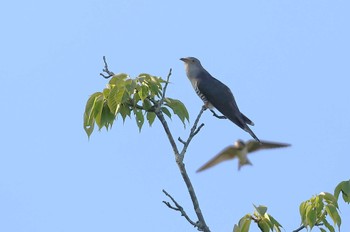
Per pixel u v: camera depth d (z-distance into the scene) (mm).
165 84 10641
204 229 9938
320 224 10406
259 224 10219
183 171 10289
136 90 10812
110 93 10359
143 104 10805
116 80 10625
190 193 10195
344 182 10633
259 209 10164
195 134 10555
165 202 9961
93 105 10516
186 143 10422
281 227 10172
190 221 9906
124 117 10648
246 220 10219
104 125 10562
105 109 10594
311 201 10430
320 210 10281
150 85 10680
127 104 10836
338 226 10273
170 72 10688
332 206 10312
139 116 10930
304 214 10297
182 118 10945
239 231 10164
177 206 9875
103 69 10773
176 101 10969
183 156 10375
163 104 10930
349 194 10500
